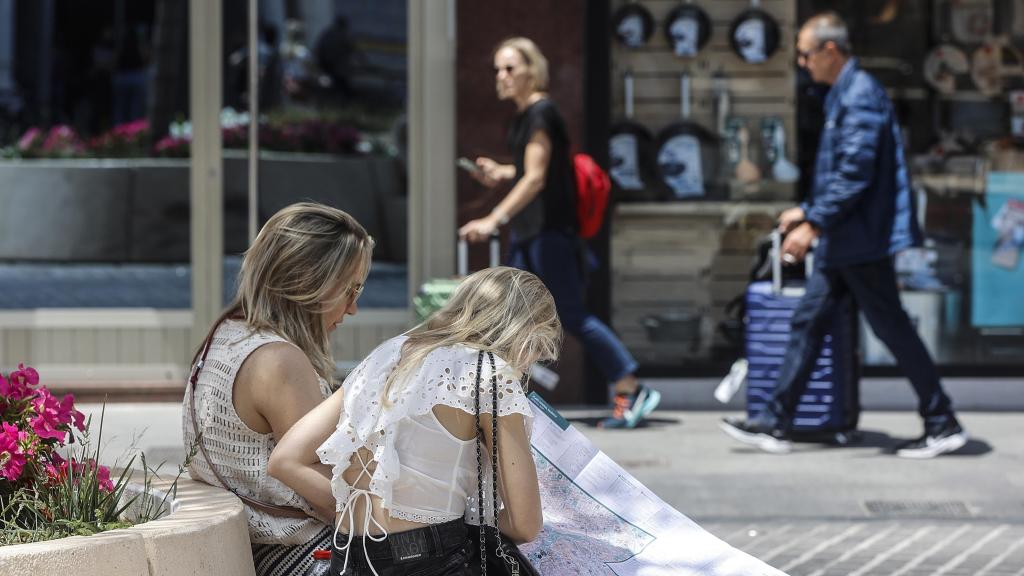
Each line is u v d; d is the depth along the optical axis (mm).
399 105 15453
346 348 15562
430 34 15195
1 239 15719
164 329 15688
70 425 7195
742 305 15797
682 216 15766
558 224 13703
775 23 15656
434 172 15219
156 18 15656
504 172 14562
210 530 5559
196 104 15359
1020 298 15836
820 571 9039
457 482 5652
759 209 15750
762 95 15719
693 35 15625
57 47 15750
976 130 15820
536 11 15078
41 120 15805
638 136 15688
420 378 5656
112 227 15734
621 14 15547
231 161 15422
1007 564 9188
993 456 12781
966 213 15852
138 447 12219
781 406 13109
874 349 15719
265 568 6438
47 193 15734
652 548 6281
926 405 12805
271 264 6523
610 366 13992
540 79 13789
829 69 12883
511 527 5672
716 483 11656
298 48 15414
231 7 15367
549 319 5945
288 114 15469
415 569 5594
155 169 15703
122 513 6582
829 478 11859
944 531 10102
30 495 6262
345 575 5672
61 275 15703
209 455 6496
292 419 6277
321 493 5957
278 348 6336
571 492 6387
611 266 15750
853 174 12516
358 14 15375
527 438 5691
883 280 12719
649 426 14422
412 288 15531
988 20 15734
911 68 15797
